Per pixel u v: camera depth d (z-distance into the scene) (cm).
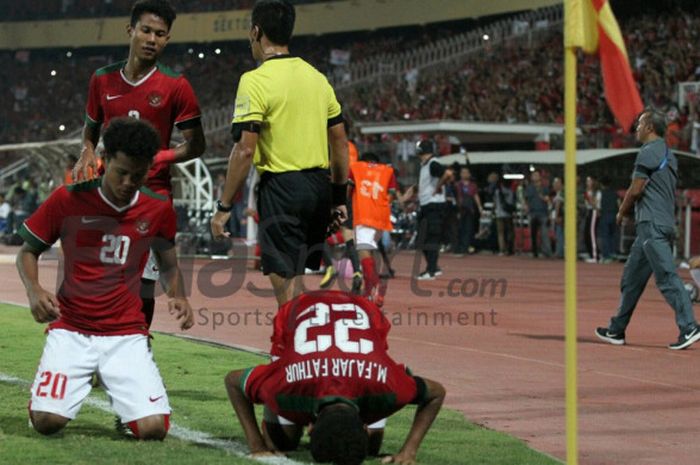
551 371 1568
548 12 7575
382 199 2316
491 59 7288
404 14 8806
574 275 866
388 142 5669
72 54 11150
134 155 1005
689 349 1834
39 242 1046
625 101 857
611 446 1109
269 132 1211
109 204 1031
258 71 1212
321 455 816
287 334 930
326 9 9281
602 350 1805
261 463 953
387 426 1152
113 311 1048
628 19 7406
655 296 2909
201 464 951
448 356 1692
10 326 1955
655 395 1403
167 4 1262
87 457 977
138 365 1048
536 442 1119
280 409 924
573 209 864
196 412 1203
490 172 5347
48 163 5459
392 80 7969
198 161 4622
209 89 9519
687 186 4441
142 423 1041
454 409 1273
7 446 1017
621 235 4581
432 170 3250
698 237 4431
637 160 1811
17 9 10862
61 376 1043
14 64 10844
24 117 10262
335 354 901
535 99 6519
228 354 1645
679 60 6097
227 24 9825
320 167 1228
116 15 10419
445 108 7038
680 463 1039
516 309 2431
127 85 1273
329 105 1245
